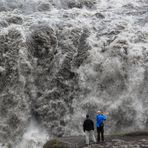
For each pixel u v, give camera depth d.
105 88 31.66
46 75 32.44
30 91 31.67
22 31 33.19
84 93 31.84
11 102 30.78
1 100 30.69
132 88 31.00
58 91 31.94
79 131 30.77
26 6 40.97
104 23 36.62
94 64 32.31
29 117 31.11
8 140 29.88
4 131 30.00
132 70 31.42
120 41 32.88
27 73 31.81
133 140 23.08
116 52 32.22
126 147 21.31
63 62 32.56
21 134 30.22
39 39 32.94
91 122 22.69
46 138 30.05
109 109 30.80
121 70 31.59
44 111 31.38
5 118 30.36
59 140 24.12
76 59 32.91
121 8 41.16
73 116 31.27
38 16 37.72
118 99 31.00
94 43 33.50
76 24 35.75
